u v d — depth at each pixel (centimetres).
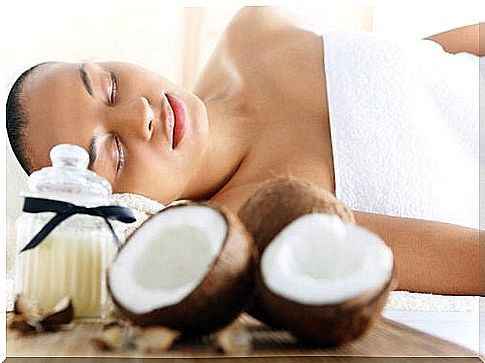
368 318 49
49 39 135
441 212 112
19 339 58
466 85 121
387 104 116
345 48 120
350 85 117
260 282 51
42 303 64
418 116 116
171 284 53
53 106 99
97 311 66
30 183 70
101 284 66
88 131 98
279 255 51
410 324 82
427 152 114
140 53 138
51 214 68
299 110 119
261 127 119
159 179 103
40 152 98
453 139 117
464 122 118
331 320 48
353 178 111
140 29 139
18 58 132
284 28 132
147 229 56
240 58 129
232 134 117
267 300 50
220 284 50
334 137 113
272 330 57
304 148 114
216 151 114
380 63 119
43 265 65
